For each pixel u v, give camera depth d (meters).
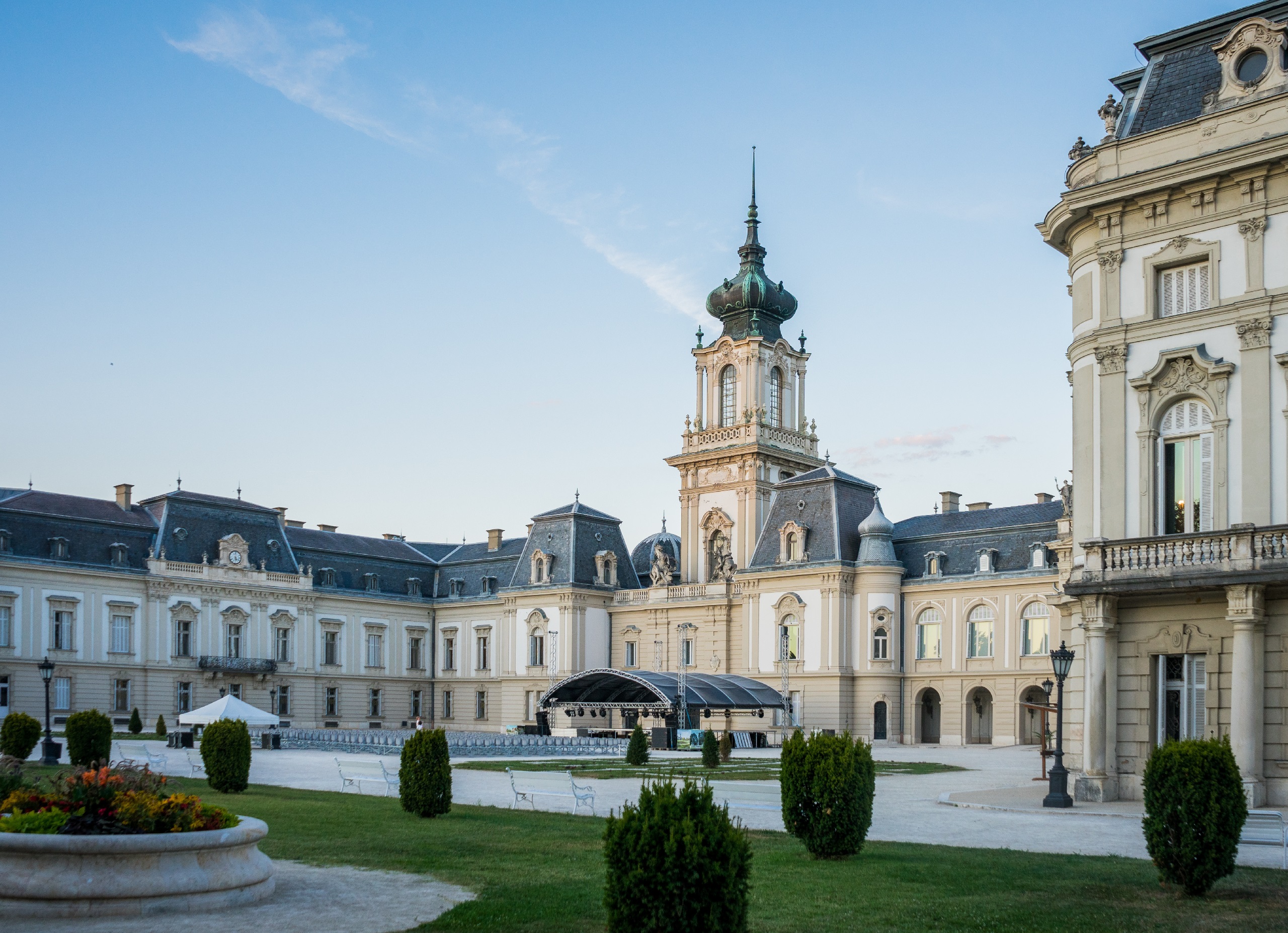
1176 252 38.09
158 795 20.41
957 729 86.56
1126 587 36.72
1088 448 39.84
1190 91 39.25
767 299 109.12
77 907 17.77
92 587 94.81
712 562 106.69
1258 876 22.98
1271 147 35.69
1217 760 21.09
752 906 19.50
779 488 96.62
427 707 116.56
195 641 100.44
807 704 90.25
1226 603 36.09
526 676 106.50
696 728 85.62
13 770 23.70
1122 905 19.77
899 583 90.12
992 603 86.12
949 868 23.12
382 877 21.66
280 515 109.75
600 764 57.03
